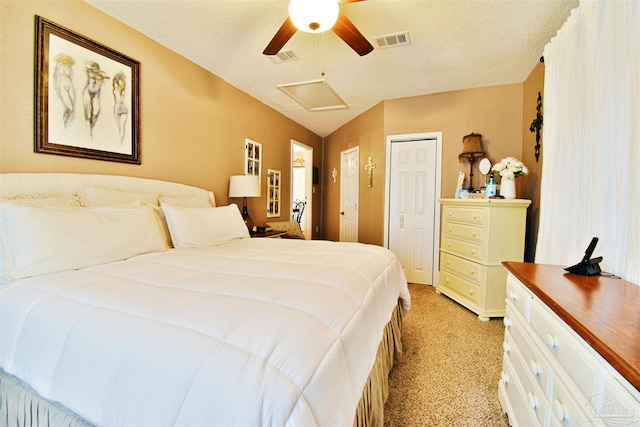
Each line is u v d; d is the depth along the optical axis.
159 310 0.88
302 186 8.15
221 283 1.13
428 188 3.76
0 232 1.27
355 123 4.71
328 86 2.44
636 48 1.19
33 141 1.78
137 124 2.35
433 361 1.95
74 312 0.94
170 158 2.65
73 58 1.95
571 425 0.79
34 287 1.13
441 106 3.63
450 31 2.31
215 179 3.18
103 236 1.55
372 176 4.24
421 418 1.42
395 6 2.02
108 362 0.78
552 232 1.98
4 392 1.02
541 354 1.02
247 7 2.07
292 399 0.62
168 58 2.61
